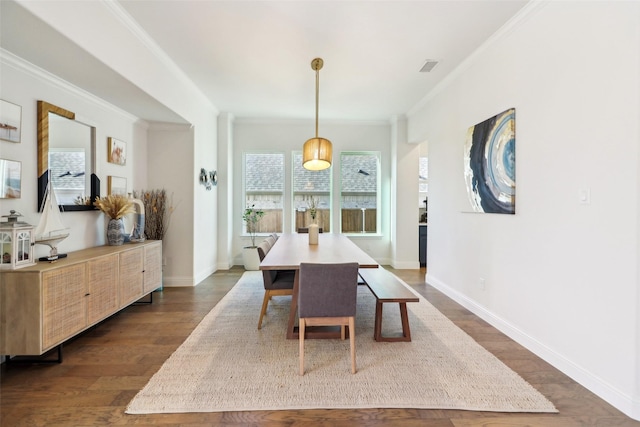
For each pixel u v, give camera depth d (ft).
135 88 9.53
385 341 8.59
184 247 14.55
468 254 11.12
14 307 6.73
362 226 19.95
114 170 11.94
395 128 18.45
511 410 5.81
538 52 7.77
